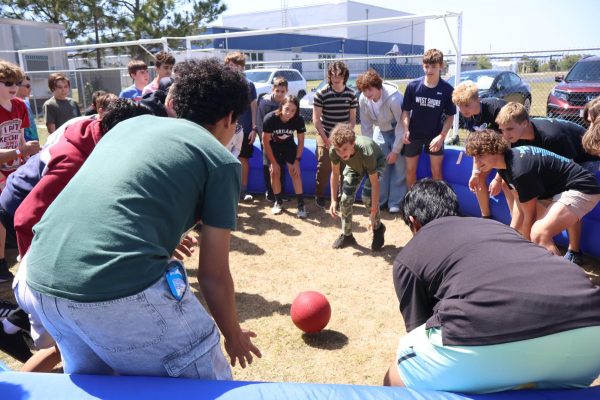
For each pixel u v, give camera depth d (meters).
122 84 14.91
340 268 4.67
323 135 6.30
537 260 1.77
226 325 1.85
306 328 3.31
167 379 1.64
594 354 1.68
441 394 1.71
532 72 10.30
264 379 2.95
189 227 1.77
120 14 20.44
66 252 1.54
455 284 1.79
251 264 4.81
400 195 6.25
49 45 16.69
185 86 1.87
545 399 1.70
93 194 1.59
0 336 2.74
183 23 19.64
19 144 4.76
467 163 5.62
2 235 4.32
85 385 1.62
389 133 6.17
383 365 3.09
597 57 10.48
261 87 14.48
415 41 42.50
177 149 1.65
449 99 5.59
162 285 1.60
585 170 3.48
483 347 1.69
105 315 1.52
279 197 6.44
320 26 7.71
